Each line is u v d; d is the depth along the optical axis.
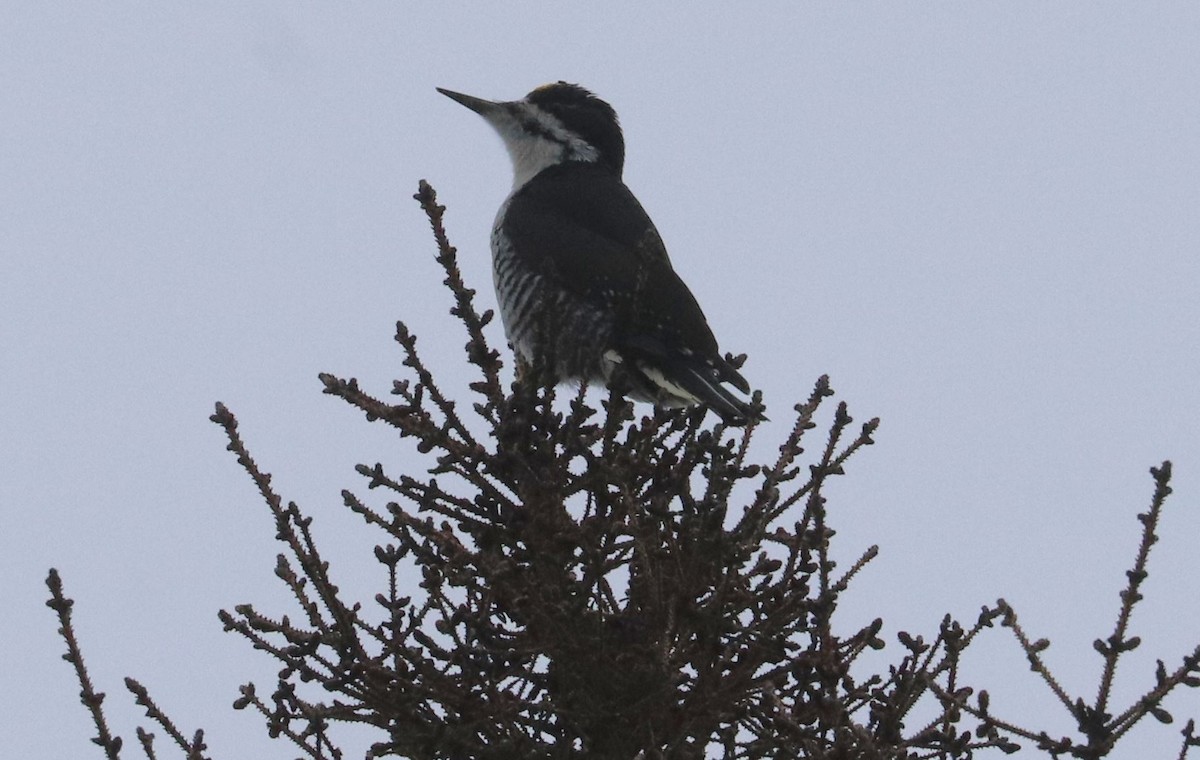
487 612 10.44
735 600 10.38
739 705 10.35
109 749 9.79
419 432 10.63
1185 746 9.26
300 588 10.41
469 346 10.70
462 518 10.61
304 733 10.20
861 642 10.34
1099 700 9.34
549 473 10.48
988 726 9.61
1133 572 9.26
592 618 10.03
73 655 9.77
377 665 10.23
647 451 10.82
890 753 9.59
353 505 10.56
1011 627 9.60
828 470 10.73
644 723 10.15
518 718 10.24
